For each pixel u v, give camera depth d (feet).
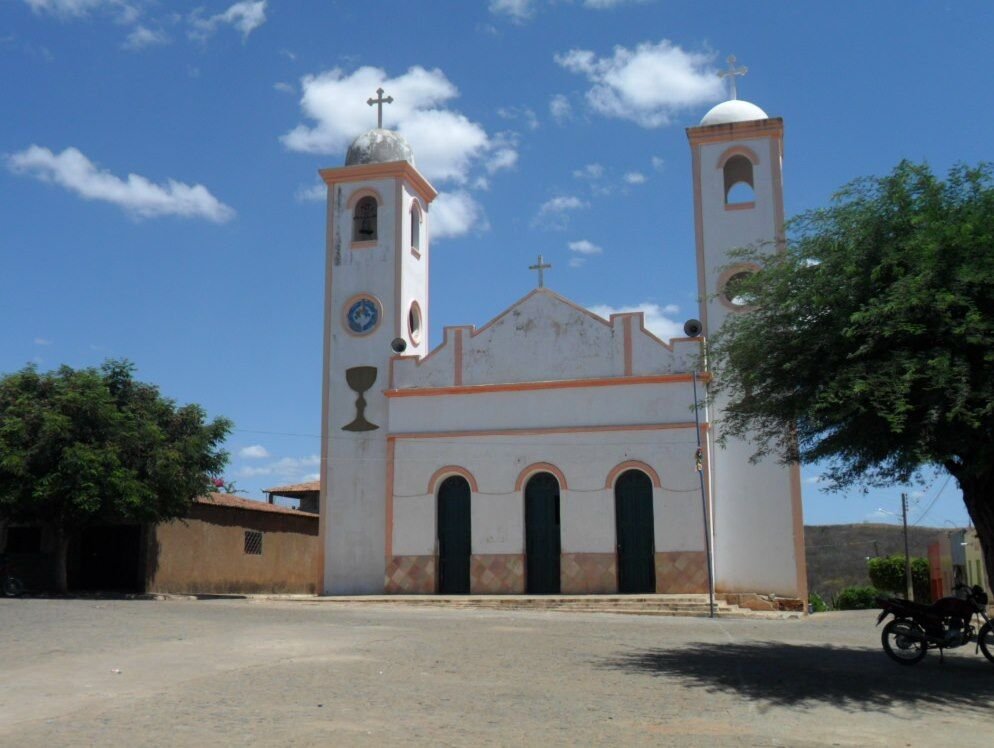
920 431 40.83
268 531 127.13
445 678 38.27
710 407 90.79
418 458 97.04
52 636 46.62
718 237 96.12
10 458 87.45
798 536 89.86
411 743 27.07
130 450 95.14
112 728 27.32
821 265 45.80
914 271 42.11
